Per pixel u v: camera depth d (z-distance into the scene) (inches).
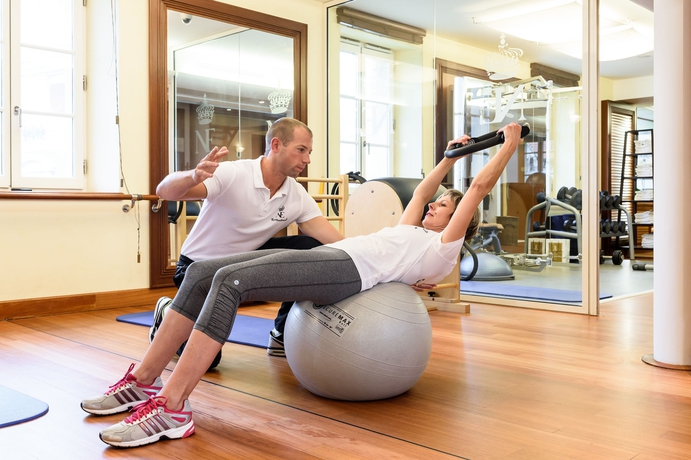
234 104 185.8
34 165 157.8
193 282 77.2
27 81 156.1
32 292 147.6
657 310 103.6
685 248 100.4
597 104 153.3
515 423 73.6
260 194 95.4
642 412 78.0
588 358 107.4
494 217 176.1
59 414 76.4
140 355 107.6
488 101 173.6
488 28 172.7
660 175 103.0
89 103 167.0
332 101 208.5
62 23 162.6
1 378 92.5
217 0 180.1
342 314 79.4
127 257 163.5
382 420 74.5
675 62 101.0
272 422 73.9
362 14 199.8
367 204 147.9
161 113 167.8
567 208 160.4
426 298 162.6
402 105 191.2
